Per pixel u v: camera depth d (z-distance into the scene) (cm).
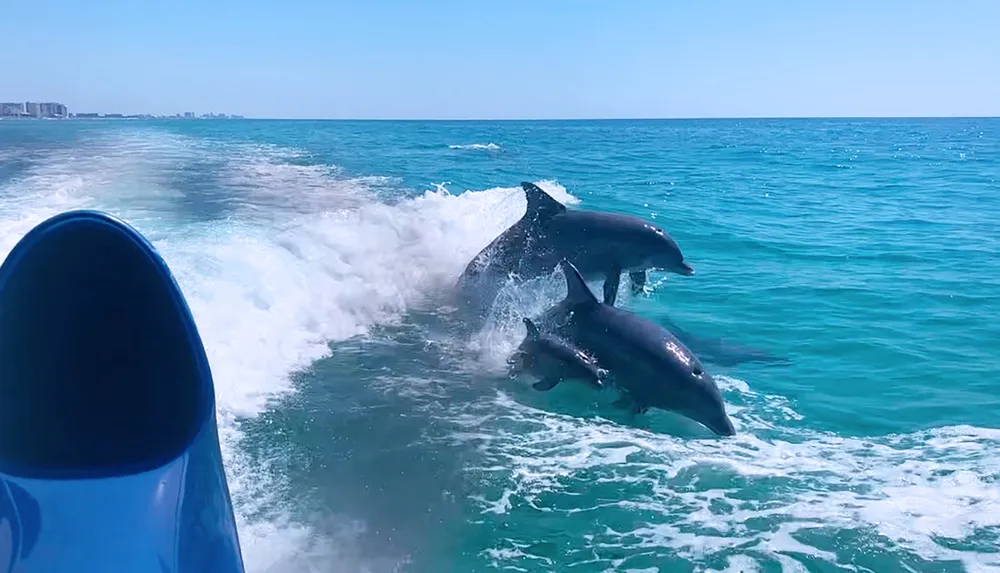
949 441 630
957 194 2481
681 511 513
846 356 844
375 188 1902
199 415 299
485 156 3831
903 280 1191
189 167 2156
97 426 311
